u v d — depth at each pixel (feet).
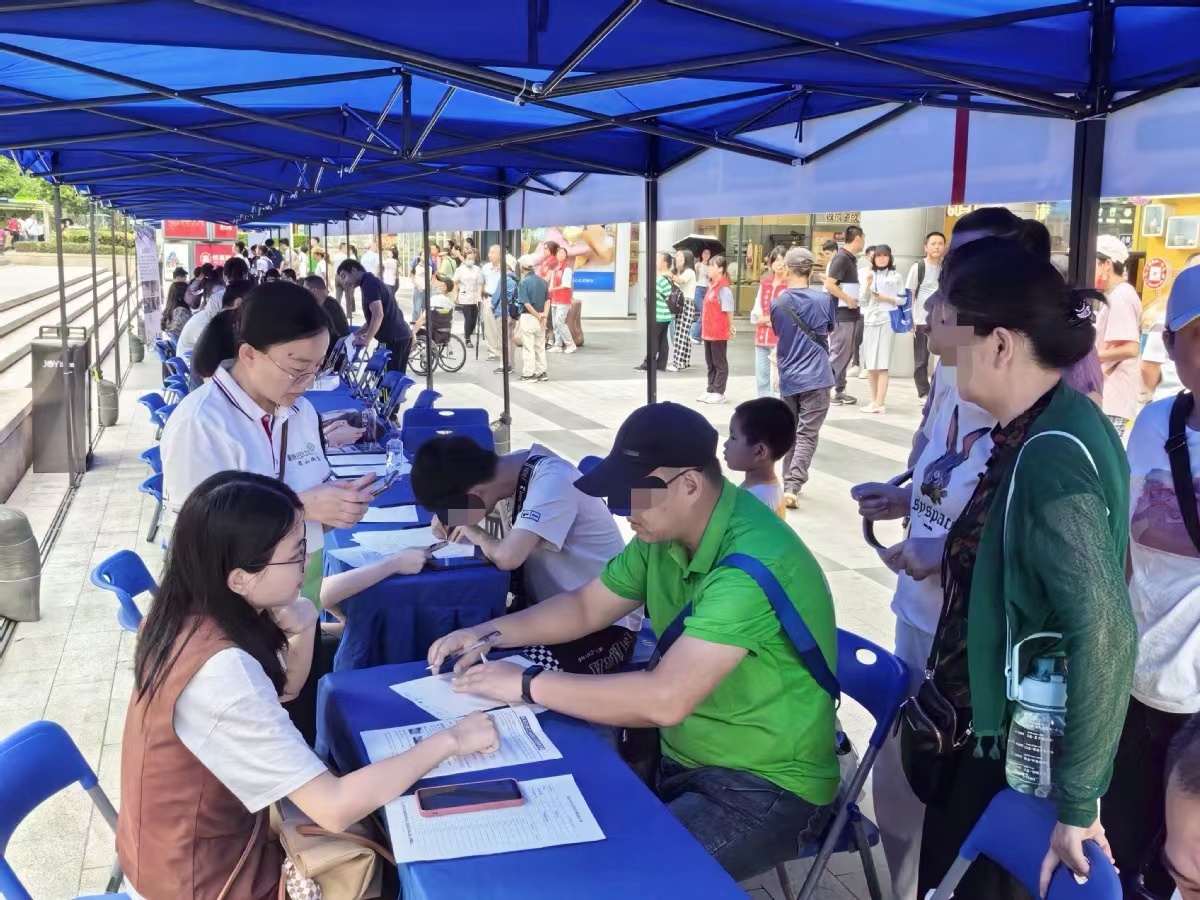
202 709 5.81
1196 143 9.20
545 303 45.85
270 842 6.36
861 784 7.87
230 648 5.97
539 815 5.96
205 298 37.45
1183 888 4.14
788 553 7.04
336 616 11.60
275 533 6.03
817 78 11.24
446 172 23.29
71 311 65.51
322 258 88.07
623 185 20.26
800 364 23.41
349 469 16.20
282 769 5.81
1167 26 9.44
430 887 5.25
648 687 6.72
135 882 6.03
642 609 10.16
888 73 10.85
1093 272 10.46
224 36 9.86
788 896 9.08
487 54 10.48
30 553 16.39
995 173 11.59
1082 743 5.33
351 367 32.76
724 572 6.94
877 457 29.40
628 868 5.49
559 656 9.39
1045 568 5.43
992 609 5.89
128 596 9.74
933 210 44.88
